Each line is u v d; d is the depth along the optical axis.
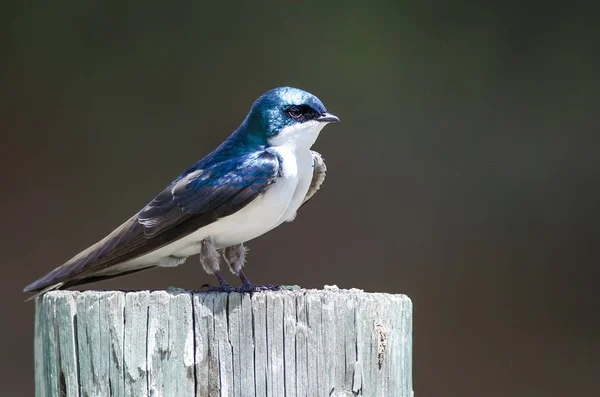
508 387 13.02
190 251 5.56
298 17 14.72
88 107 14.34
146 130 14.38
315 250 13.73
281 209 5.39
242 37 14.64
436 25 14.77
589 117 14.39
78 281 5.55
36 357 4.77
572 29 14.67
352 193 14.07
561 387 13.10
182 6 14.59
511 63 14.59
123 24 14.51
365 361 4.51
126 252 5.24
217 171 5.34
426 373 13.14
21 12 14.29
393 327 4.63
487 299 13.67
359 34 14.73
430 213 14.10
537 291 13.67
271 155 5.36
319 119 5.52
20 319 13.38
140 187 14.16
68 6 14.38
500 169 14.37
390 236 13.89
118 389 4.31
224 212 5.23
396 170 14.25
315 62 14.57
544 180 14.21
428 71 14.64
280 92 5.54
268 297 4.42
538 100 14.57
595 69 14.51
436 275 13.67
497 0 14.74
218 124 14.41
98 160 14.23
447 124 14.51
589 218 14.00
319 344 4.43
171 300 4.36
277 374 4.39
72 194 14.07
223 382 4.35
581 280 13.67
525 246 14.00
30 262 13.67
